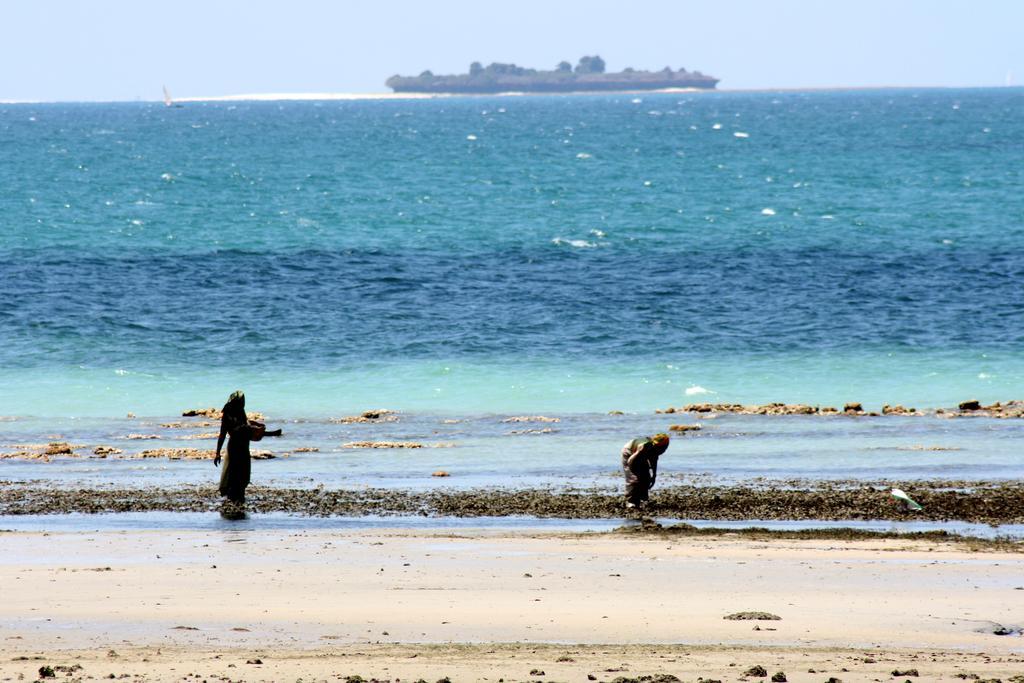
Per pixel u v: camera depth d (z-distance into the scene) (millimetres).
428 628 42219
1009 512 62969
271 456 78688
